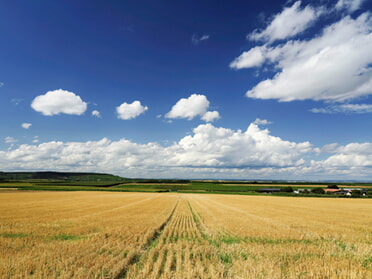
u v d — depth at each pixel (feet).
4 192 263.08
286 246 43.68
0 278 26.43
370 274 29.04
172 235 54.60
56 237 49.60
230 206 143.43
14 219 74.69
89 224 66.08
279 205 155.94
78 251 37.58
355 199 247.50
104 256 35.14
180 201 183.83
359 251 40.73
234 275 28.45
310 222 75.72
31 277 26.61
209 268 30.40
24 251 37.42
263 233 56.29
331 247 43.34
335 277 27.61
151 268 30.99
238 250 40.29
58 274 27.99
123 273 29.19
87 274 27.61
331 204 172.04
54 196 211.82
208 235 54.34
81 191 311.88
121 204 145.07
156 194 289.12
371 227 66.49
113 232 54.34
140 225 65.67
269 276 27.61
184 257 35.88
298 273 28.73
